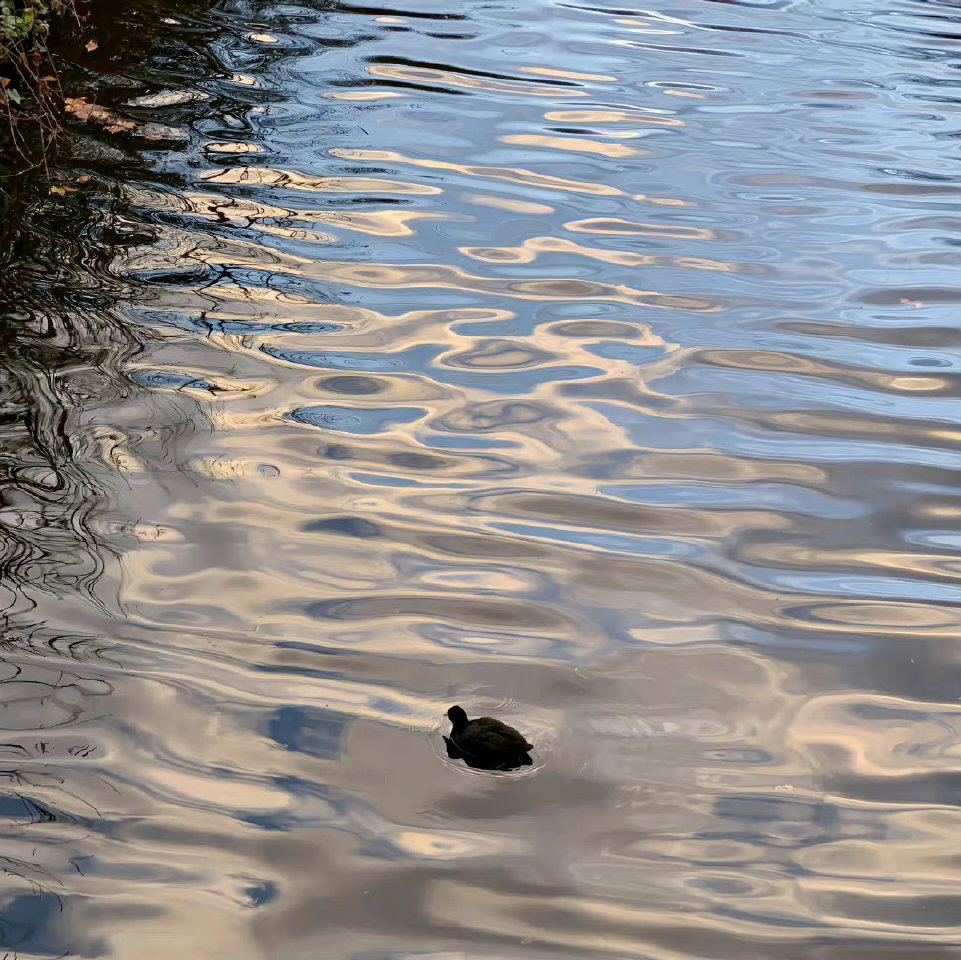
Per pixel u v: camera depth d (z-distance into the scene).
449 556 9.49
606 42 21.72
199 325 12.24
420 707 8.00
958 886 6.96
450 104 18.44
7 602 8.61
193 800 7.24
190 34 19.77
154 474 10.04
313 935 6.46
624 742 7.83
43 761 7.44
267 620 8.69
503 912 6.65
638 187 16.33
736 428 11.42
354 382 11.66
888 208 16.09
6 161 15.07
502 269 14.08
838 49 22.11
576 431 11.23
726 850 7.11
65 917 6.48
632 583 9.34
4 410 10.59
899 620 9.12
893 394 12.06
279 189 15.27
